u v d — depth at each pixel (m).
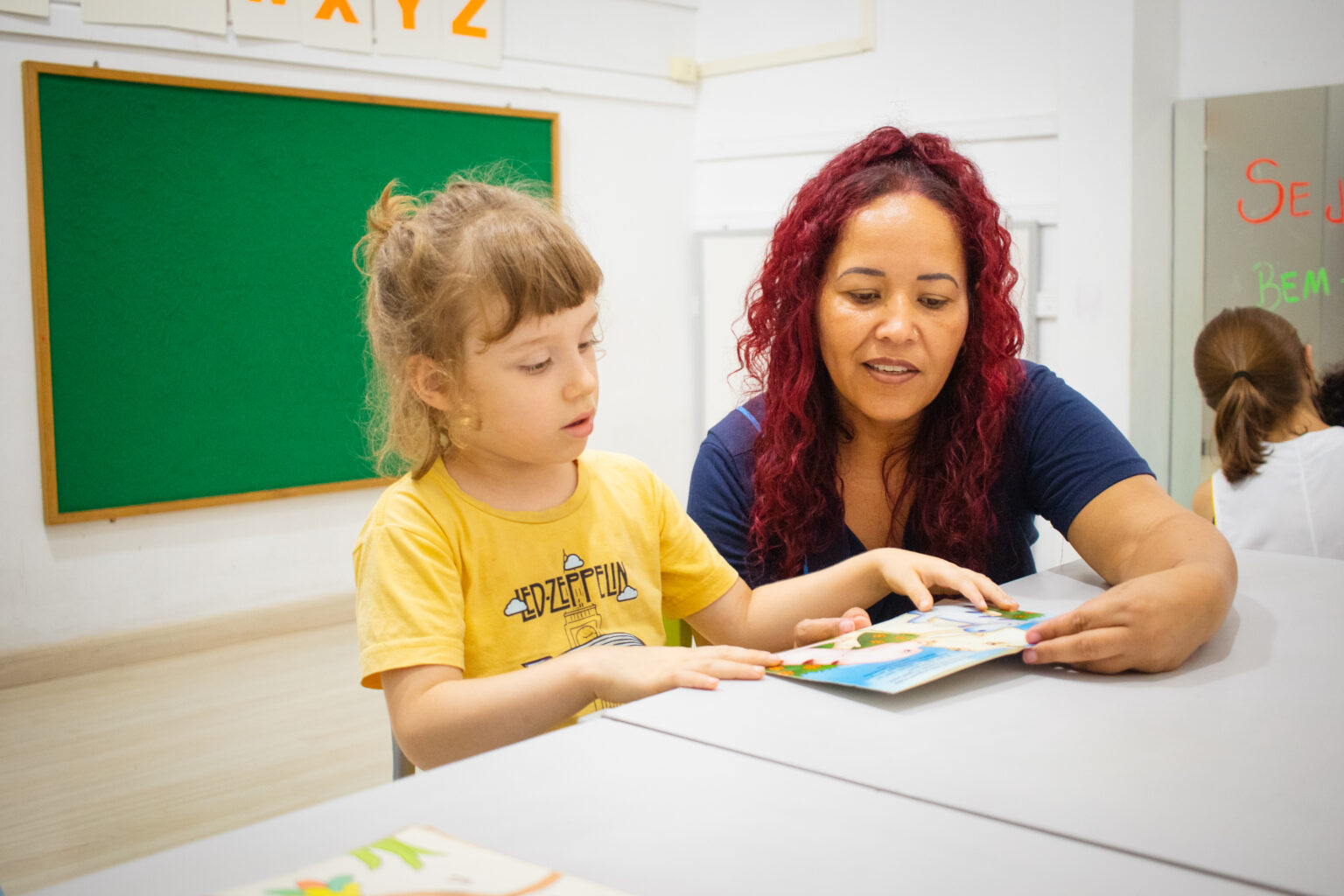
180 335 3.11
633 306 4.24
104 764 2.35
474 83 3.67
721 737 0.64
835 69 3.91
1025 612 0.90
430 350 0.89
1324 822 0.52
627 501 1.04
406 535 0.89
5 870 1.87
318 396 3.38
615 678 0.77
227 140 3.14
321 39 3.29
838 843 0.50
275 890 0.44
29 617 2.92
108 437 3.00
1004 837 0.50
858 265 1.05
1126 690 0.73
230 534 3.25
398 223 0.95
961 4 3.52
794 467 1.16
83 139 2.89
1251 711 0.68
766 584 1.15
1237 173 3.06
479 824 0.52
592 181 4.07
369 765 2.33
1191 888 0.46
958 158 1.12
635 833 0.51
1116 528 1.04
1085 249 3.23
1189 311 3.17
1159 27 3.13
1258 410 2.05
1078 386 3.30
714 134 4.33
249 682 2.90
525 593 0.95
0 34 2.76
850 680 0.71
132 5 2.92
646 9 4.15
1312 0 2.92
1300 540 2.01
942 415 1.17
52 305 2.88
